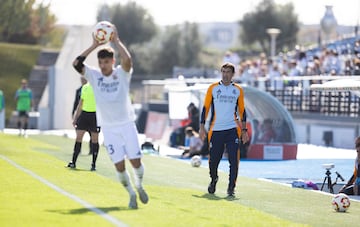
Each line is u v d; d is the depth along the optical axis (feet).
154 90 442.50
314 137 238.07
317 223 75.41
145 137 254.27
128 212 71.56
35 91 384.27
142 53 539.70
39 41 518.37
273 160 179.83
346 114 222.48
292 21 520.83
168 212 74.28
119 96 73.46
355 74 216.95
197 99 205.05
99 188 91.66
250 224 71.00
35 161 127.85
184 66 545.03
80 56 73.20
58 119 299.38
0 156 135.23
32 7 514.68
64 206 73.51
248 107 185.68
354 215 82.23
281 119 185.06
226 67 96.07
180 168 137.28
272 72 252.21
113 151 74.18
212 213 77.10
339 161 175.63
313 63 244.22
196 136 176.76
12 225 61.87
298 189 106.42
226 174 127.54
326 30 305.73
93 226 62.64
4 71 464.24
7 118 399.85
